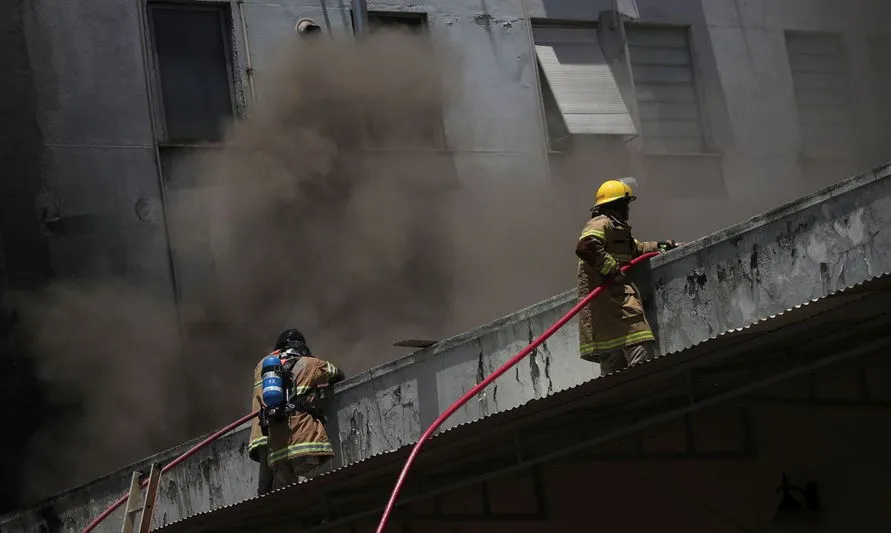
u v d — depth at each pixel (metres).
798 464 9.73
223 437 16.91
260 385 14.95
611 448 11.21
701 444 10.56
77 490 19.27
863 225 10.77
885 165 10.58
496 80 28.73
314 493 13.05
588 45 30.12
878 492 9.13
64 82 25.06
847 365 9.39
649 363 9.28
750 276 11.83
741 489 10.17
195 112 26.19
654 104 30.44
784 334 8.88
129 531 15.17
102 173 24.95
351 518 13.14
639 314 11.87
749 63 31.39
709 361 9.34
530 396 13.75
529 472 12.06
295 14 27.30
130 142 25.31
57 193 24.53
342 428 15.87
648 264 12.93
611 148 29.50
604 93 29.52
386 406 15.33
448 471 12.43
